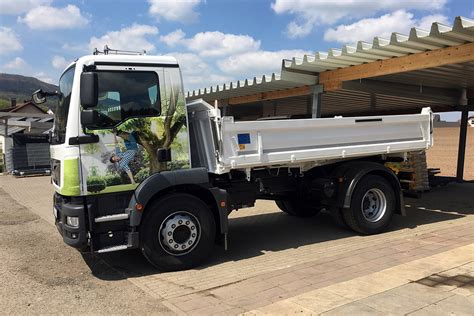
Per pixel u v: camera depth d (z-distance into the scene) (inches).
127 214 221.9
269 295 187.8
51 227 354.6
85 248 221.3
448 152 1075.9
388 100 546.0
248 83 430.9
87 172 215.6
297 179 305.4
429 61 304.0
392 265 218.5
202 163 252.8
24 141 828.0
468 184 553.3
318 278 204.8
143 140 227.1
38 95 257.1
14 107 2001.7
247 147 246.2
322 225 339.6
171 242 228.2
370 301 169.0
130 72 224.7
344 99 540.7
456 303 163.5
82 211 214.2
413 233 299.6
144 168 227.3
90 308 183.0
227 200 243.0
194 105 249.8
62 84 243.9
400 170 431.2
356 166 295.3
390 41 283.0
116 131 220.8
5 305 187.9
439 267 204.5
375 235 300.0
